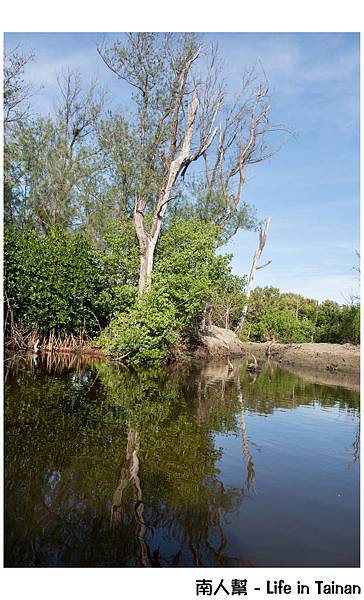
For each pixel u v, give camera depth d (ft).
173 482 17.52
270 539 13.62
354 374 58.54
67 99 76.95
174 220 66.74
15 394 29.40
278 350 80.79
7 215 64.90
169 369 50.52
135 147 61.52
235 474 18.86
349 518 15.23
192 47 56.65
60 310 49.14
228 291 73.10
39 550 12.55
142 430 23.99
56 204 70.33
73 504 15.17
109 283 55.42
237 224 74.33
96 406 28.19
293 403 35.45
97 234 66.95
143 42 55.83
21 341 47.67
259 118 76.02
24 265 45.96
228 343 76.54
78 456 19.43
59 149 72.23
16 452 19.40
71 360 46.62
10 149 63.36
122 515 14.64
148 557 12.46
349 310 84.94
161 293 50.52
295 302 132.57
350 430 27.30
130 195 65.10
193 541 13.32
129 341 47.14
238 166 76.69
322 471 19.80
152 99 58.65
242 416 29.63
